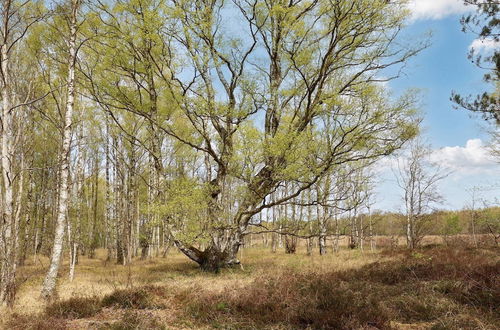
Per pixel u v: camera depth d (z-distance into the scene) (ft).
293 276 30.04
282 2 45.37
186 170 77.51
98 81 44.70
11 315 22.72
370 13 41.37
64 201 30.86
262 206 45.32
